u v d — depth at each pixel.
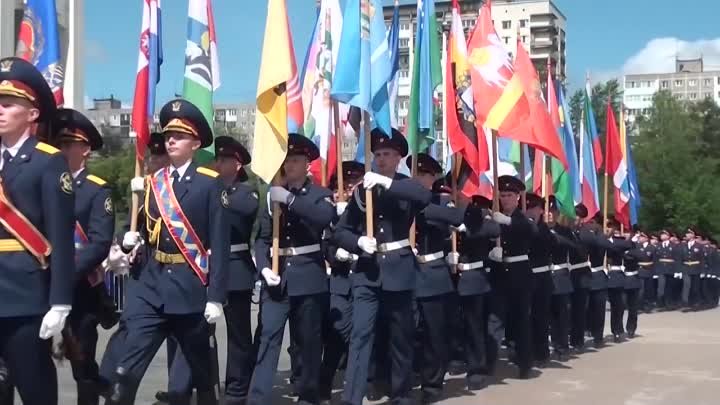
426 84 9.80
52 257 4.94
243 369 8.05
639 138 42.50
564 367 11.17
